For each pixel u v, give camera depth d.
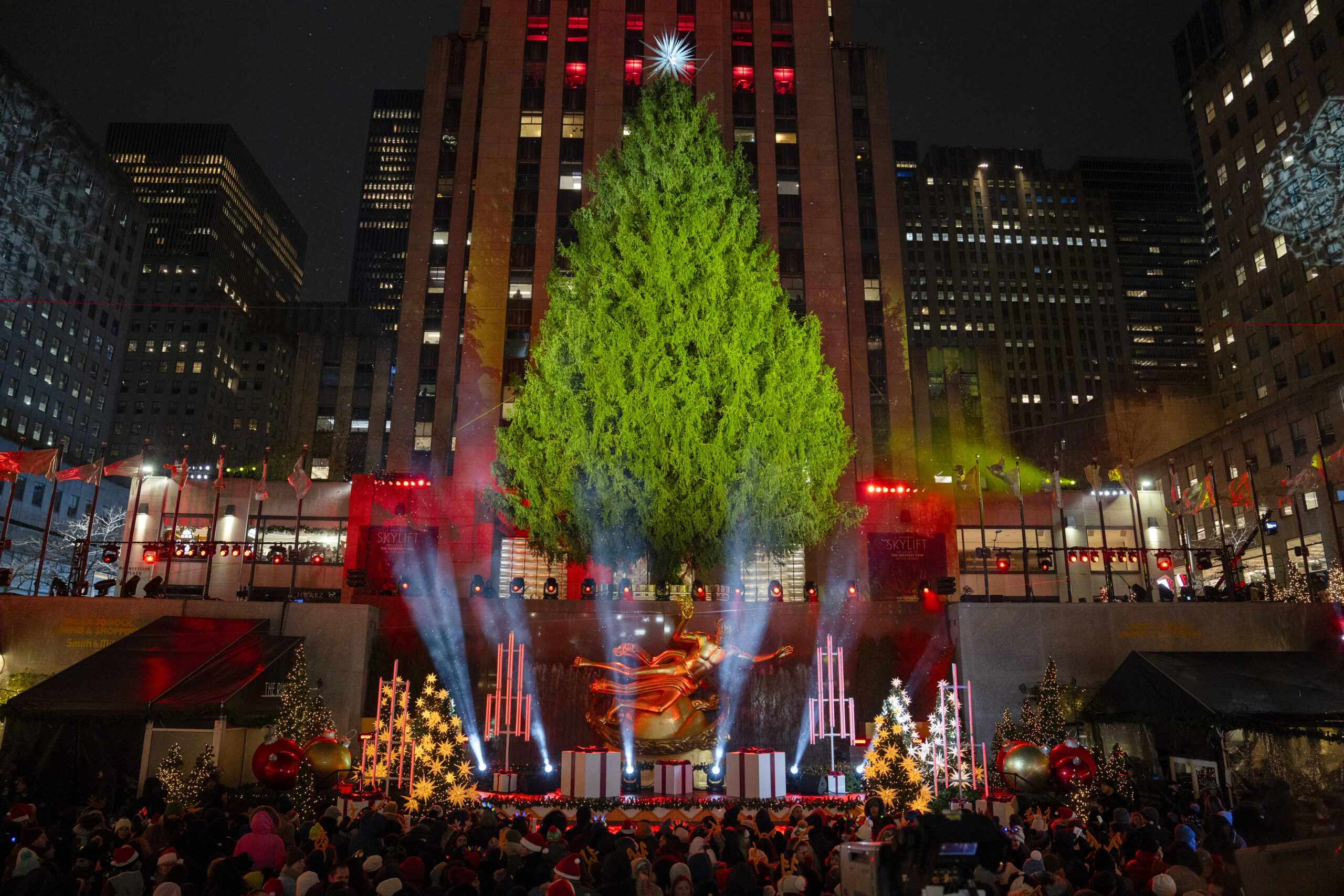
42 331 99.12
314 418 113.62
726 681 27.42
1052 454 107.19
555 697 27.52
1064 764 18.77
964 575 48.88
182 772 19.58
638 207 33.19
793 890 10.05
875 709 27.34
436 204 63.16
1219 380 85.38
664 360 29.67
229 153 179.38
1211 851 12.69
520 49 64.94
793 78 65.25
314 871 10.09
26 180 96.62
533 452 31.30
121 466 37.16
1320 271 71.75
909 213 161.62
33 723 22.36
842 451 32.25
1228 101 83.75
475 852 10.83
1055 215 164.12
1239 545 50.22
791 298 59.44
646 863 9.90
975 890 7.64
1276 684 23.67
